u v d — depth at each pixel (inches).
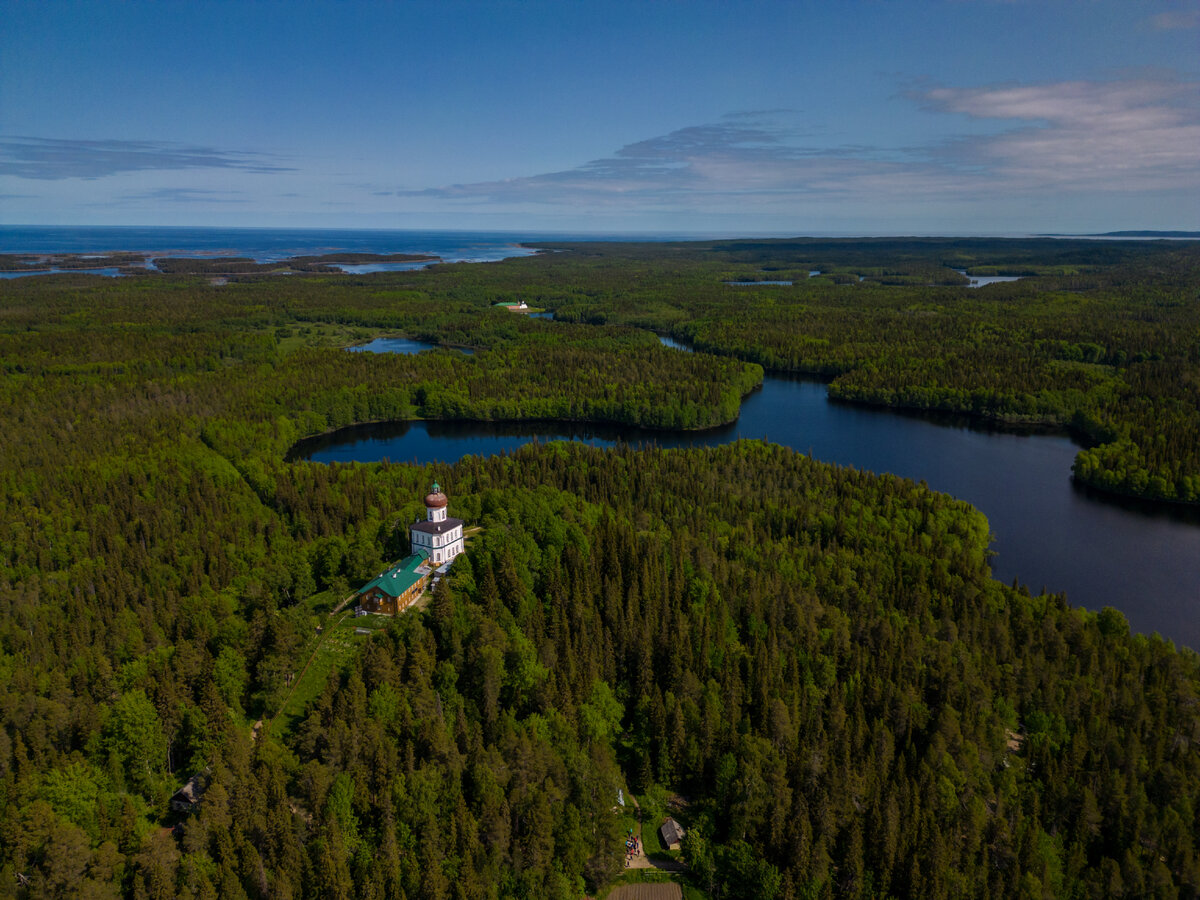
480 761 4298.7
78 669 5132.9
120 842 3873.0
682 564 6889.8
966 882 4173.2
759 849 4276.6
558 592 6112.2
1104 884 4293.8
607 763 4623.5
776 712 4963.1
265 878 3700.8
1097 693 5442.9
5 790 3993.6
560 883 3919.8
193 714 4512.8
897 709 5241.1
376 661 4899.1
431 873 3737.7
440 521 6486.2
